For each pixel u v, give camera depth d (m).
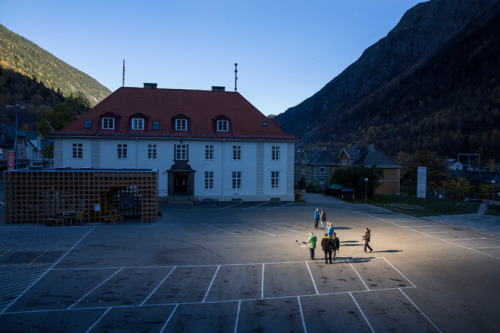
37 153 90.69
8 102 167.25
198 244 22.56
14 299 13.55
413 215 36.09
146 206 29.12
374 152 67.19
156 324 11.78
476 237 26.19
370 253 21.17
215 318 12.32
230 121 43.28
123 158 40.19
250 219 31.95
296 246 22.48
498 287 15.61
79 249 20.70
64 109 61.47
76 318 12.08
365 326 11.85
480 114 155.88
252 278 16.47
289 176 44.22
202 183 42.03
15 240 22.31
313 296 14.38
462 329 11.71
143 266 17.94
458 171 113.06
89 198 28.08
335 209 39.50
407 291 15.02
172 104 43.72
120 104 42.41
